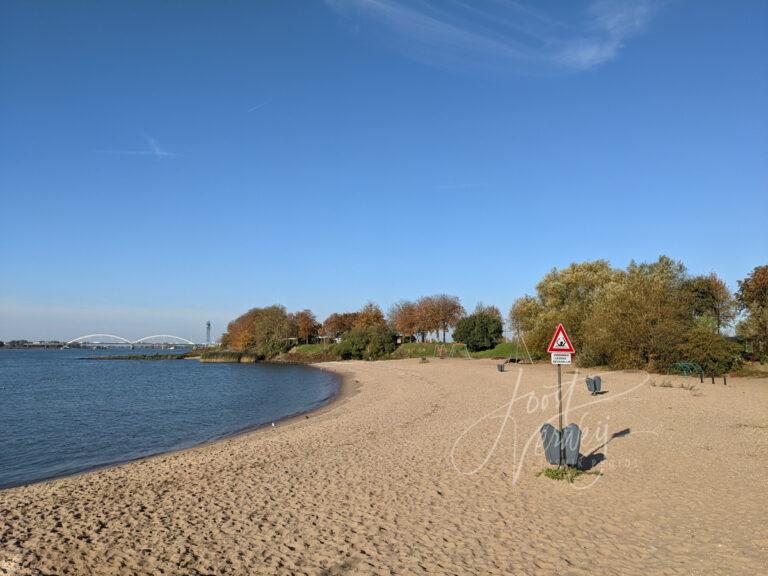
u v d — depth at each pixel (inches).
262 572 270.2
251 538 320.5
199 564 282.8
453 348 3223.4
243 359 4453.7
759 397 963.3
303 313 4992.6
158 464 606.5
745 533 298.0
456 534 315.3
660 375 1424.7
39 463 729.6
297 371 3053.6
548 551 285.0
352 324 4795.8
